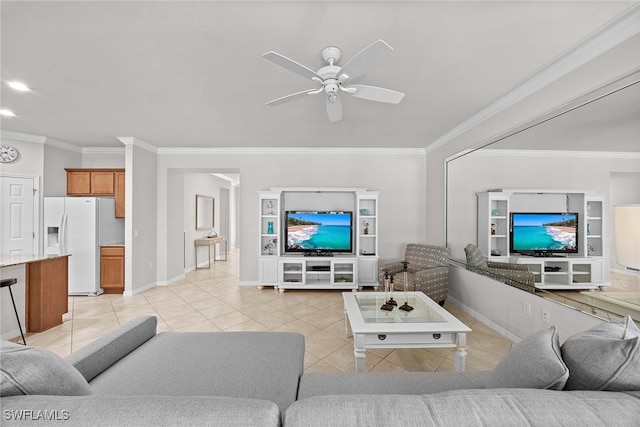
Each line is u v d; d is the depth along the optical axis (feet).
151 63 7.48
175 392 4.31
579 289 7.16
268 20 5.84
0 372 2.76
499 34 6.26
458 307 12.76
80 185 16.06
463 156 12.36
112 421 2.29
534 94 8.30
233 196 32.50
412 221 16.75
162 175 16.97
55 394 3.14
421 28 6.07
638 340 2.99
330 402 2.52
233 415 2.34
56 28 6.06
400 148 16.63
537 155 8.25
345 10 5.56
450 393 2.65
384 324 7.27
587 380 3.07
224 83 8.60
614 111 6.08
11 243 14.02
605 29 6.02
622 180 5.97
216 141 15.39
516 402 2.48
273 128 13.02
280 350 5.74
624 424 2.29
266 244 16.97
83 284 14.71
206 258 24.93
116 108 10.61
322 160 16.81
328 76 6.68
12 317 9.76
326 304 13.55
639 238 5.65
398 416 2.36
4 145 13.74
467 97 9.57
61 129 13.34
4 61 7.38
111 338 5.38
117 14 5.65
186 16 5.72
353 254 16.58
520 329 9.20
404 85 8.68
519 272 9.15
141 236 15.60
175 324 11.17
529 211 8.64
